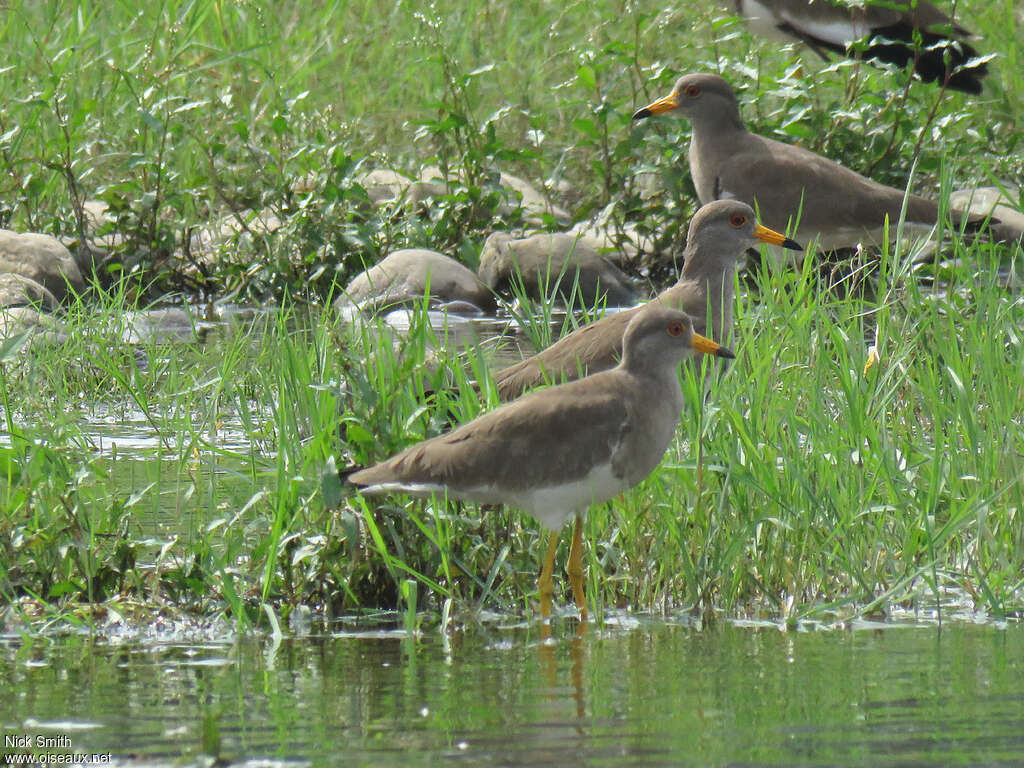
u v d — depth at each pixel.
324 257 19.72
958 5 26.28
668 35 23.23
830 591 9.84
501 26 26.72
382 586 9.92
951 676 8.06
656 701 7.68
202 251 20.84
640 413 9.81
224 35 25.56
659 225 20.45
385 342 11.09
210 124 23.03
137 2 25.91
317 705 7.66
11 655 8.70
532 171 23.44
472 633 9.23
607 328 12.16
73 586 9.54
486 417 9.62
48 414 13.14
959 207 19.44
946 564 9.96
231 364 13.74
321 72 25.16
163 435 12.98
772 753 6.88
